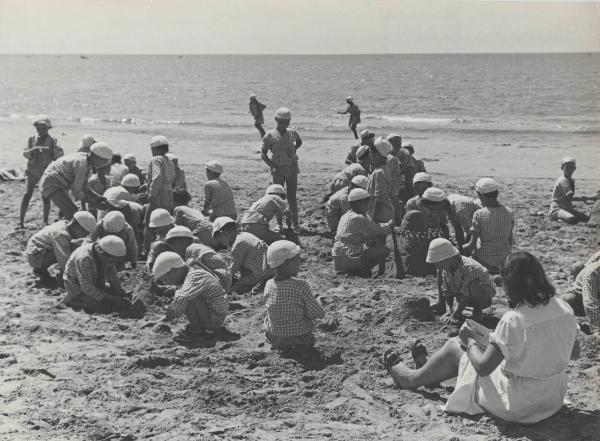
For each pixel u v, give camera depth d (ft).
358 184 32.78
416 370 18.35
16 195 49.08
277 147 37.29
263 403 17.88
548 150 76.07
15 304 26.55
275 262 21.42
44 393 18.56
